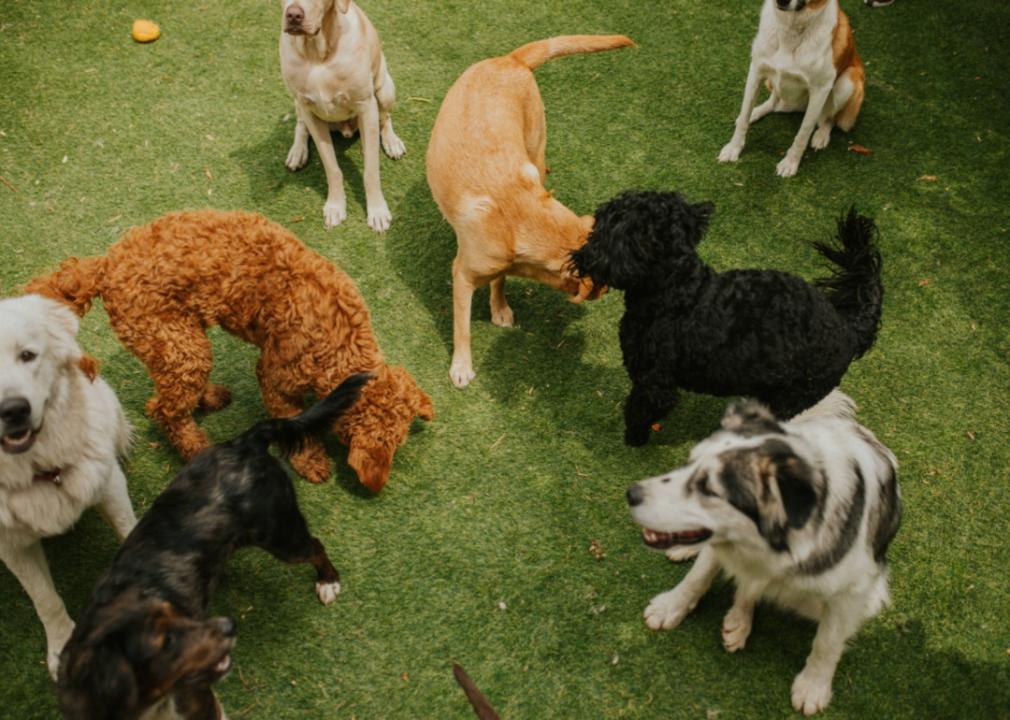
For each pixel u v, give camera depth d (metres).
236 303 3.46
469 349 4.30
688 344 3.61
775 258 4.86
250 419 4.15
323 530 3.80
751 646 3.51
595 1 6.16
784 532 2.74
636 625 3.57
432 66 5.71
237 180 5.02
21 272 4.52
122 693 2.47
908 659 3.48
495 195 3.85
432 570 3.71
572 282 3.88
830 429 3.05
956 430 4.20
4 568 3.63
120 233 4.70
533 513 3.89
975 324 4.60
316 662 3.44
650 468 4.07
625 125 5.47
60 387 3.02
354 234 4.85
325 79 4.32
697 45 5.94
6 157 4.98
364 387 3.48
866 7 6.20
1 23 5.64
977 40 6.04
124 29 5.70
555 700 3.37
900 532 3.85
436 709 3.34
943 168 5.30
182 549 2.95
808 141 5.41
